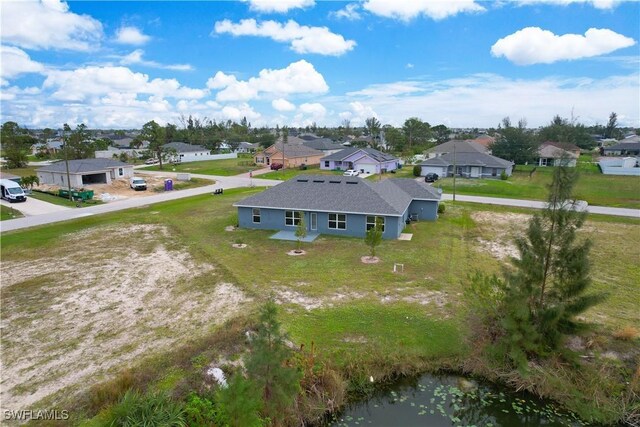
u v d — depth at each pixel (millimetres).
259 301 18109
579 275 13547
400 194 33156
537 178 62250
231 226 32344
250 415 9875
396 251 25656
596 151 113438
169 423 10109
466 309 17188
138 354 13883
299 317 16562
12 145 85750
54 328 15805
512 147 77688
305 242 27719
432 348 14727
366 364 13922
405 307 17531
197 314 16953
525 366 13125
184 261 23828
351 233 29312
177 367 12586
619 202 42812
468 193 49281
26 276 21391
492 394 13180
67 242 27812
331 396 12656
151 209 39562
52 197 45812
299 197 30969
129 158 98688
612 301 18234
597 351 13977
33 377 12586
